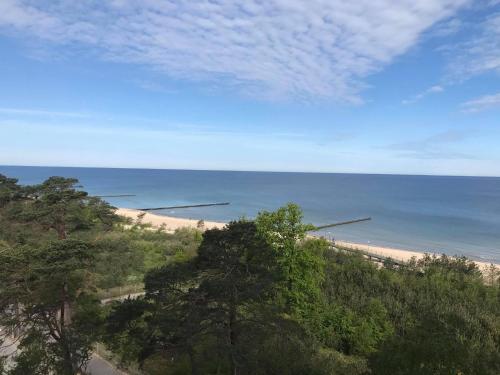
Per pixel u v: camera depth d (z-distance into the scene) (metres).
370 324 27.64
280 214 29.95
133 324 16.38
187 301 15.19
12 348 22.25
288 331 16.73
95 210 39.06
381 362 12.82
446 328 13.36
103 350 23.33
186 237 62.97
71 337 17.41
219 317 15.09
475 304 31.70
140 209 128.75
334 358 21.81
